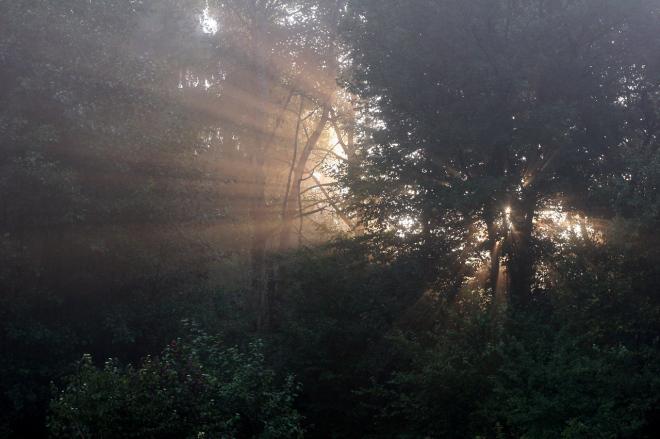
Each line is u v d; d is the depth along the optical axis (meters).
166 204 16.50
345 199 23.56
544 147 18.16
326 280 18.69
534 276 18.44
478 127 17.86
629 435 11.25
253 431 12.07
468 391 13.68
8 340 14.91
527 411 11.99
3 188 14.01
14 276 14.59
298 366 17.67
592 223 17.33
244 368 12.41
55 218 14.69
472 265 19.25
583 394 11.98
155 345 17.08
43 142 14.25
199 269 18.22
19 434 15.69
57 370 15.09
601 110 17.88
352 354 17.72
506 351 13.56
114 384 10.65
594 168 18.28
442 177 19.64
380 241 20.06
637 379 12.30
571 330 14.38
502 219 18.33
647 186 14.05
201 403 11.20
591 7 17.20
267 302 24.59
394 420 15.73
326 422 17.62
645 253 13.78
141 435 10.59
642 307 13.80
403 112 19.58
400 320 18.00
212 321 19.19
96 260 16.12
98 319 16.19
